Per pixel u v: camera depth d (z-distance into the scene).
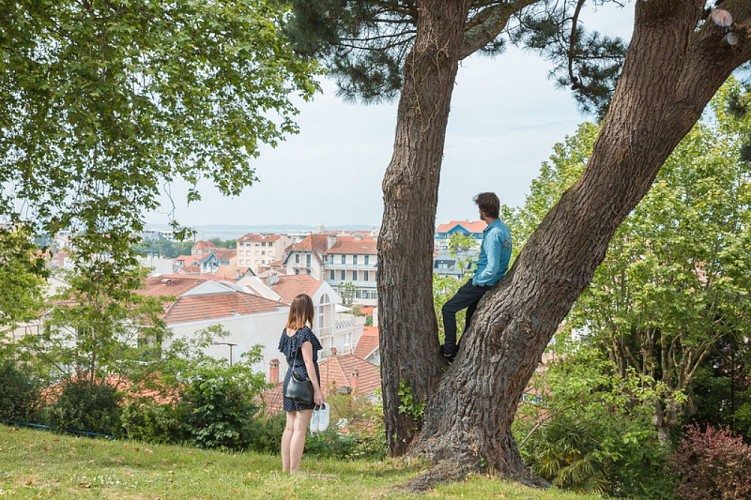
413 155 7.15
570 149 22.83
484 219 7.05
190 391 12.01
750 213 18.86
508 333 6.66
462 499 5.56
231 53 11.34
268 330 48.22
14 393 13.62
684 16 5.89
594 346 20.31
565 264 6.51
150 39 10.89
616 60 9.40
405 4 7.89
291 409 6.32
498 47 9.69
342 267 130.00
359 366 35.00
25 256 12.77
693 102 6.20
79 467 7.14
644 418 19.05
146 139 11.78
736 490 14.81
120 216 12.77
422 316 7.40
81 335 15.15
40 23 11.27
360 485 5.93
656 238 18.39
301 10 7.27
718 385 22.52
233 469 7.18
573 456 16.31
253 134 13.18
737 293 18.62
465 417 6.79
